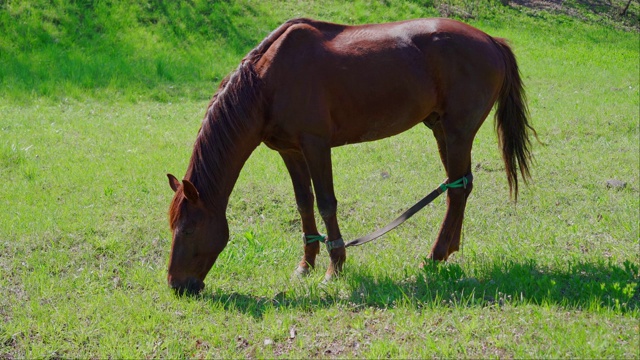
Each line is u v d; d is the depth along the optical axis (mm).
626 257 5961
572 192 8203
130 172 8758
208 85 15703
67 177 8414
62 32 16891
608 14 27688
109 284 5672
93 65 15461
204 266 5273
